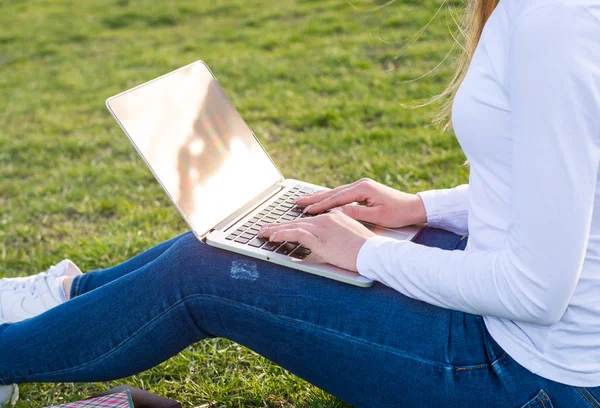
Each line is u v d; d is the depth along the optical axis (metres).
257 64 5.89
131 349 1.62
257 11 7.66
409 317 1.43
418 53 5.71
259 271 1.53
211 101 2.00
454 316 1.42
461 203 1.80
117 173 4.11
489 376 1.38
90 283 2.01
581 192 1.16
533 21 1.17
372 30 6.46
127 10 8.24
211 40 6.86
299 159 4.07
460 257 1.33
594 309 1.29
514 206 1.22
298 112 4.77
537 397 1.34
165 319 1.58
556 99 1.14
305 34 6.62
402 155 3.99
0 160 4.50
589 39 1.13
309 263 1.51
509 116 1.27
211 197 1.82
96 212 3.67
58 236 3.43
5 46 7.36
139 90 1.80
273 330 1.52
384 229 1.81
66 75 6.25
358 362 1.46
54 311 1.69
